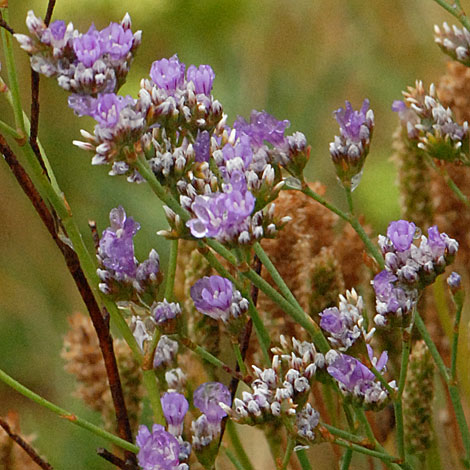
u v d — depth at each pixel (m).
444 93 0.50
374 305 0.48
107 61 0.42
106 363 0.44
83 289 0.44
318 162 0.73
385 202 0.70
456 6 0.48
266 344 0.44
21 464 0.47
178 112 0.43
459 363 0.49
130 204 0.74
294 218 0.48
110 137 0.42
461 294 0.44
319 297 0.47
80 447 0.64
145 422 0.52
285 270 0.48
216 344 0.48
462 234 0.50
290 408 0.43
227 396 0.43
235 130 0.44
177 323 0.43
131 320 0.44
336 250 0.49
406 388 0.48
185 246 0.50
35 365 0.72
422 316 0.49
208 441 0.43
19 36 0.42
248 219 0.43
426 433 0.48
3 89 0.43
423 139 0.47
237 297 0.43
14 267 0.75
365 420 0.44
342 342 0.43
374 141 0.75
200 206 0.42
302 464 0.45
